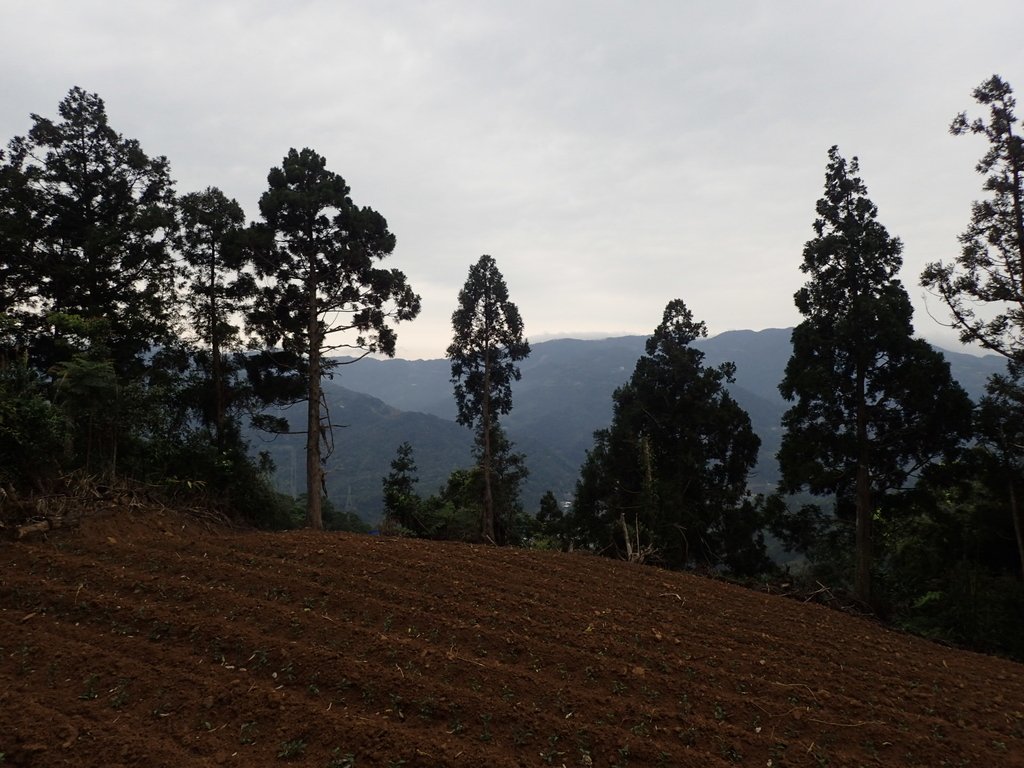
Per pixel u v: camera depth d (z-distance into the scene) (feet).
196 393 52.65
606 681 15.85
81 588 18.66
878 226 45.91
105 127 51.03
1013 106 39.65
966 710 16.40
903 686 17.74
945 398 41.47
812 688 16.70
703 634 20.61
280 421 56.95
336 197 53.78
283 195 52.16
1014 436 39.78
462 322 72.33
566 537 63.87
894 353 42.98
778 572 57.21
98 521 25.66
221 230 54.70
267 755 11.66
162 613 17.34
